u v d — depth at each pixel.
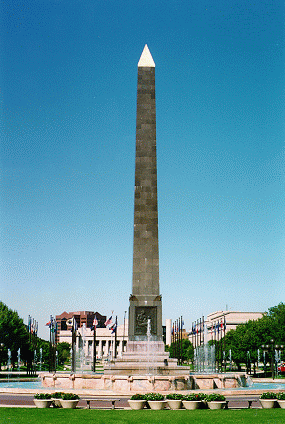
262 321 124.88
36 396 39.16
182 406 38.78
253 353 119.25
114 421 30.89
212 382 53.69
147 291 61.56
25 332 117.62
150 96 68.81
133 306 60.97
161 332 60.16
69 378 53.22
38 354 161.88
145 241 63.25
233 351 126.44
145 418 32.28
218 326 110.75
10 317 117.06
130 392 47.84
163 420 31.38
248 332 125.62
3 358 113.19
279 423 30.00
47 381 54.66
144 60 70.56
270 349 117.81
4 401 43.28
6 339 112.19
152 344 59.66
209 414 34.16
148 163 66.06
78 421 30.73
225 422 30.39
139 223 63.88
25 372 111.56
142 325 60.38
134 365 55.47
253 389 50.66
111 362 59.59
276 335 117.44
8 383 67.44
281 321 119.00
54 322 81.81
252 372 136.50
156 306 60.97
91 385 52.00
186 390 49.50
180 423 30.16
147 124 67.56
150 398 38.88
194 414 34.22
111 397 47.19
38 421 30.59
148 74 69.81
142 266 62.38
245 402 43.38
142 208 64.38
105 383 51.12
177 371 55.22
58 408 38.03
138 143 66.81
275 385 62.72
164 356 58.38
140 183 65.31
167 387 49.72
